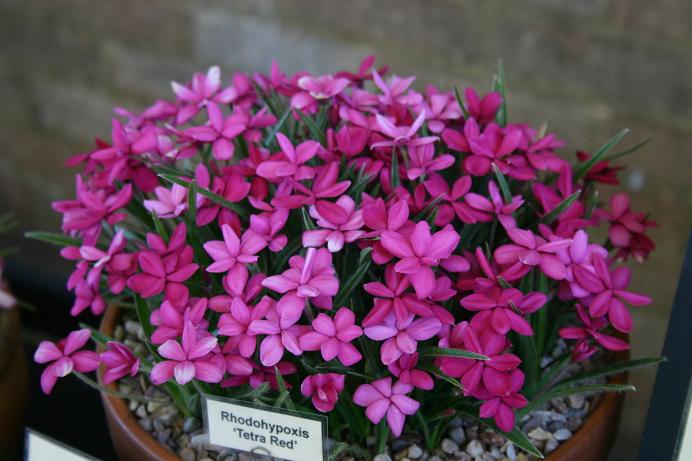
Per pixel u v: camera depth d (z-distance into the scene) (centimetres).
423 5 74
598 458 52
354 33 77
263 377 47
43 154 95
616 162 73
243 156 56
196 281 50
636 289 75
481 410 45
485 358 43
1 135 96
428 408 51
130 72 87
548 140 52
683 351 46
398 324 44
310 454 47
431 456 51
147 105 88
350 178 50
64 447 51
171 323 46
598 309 46
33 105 93
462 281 47
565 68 72
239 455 50
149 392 54
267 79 56
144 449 50
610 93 71
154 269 47
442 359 46
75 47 88
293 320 44
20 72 92
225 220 48
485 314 45
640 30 68
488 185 52
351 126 52
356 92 54
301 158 47
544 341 53
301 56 79
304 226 50
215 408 47
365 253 45
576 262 47
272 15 79
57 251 93
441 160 49
